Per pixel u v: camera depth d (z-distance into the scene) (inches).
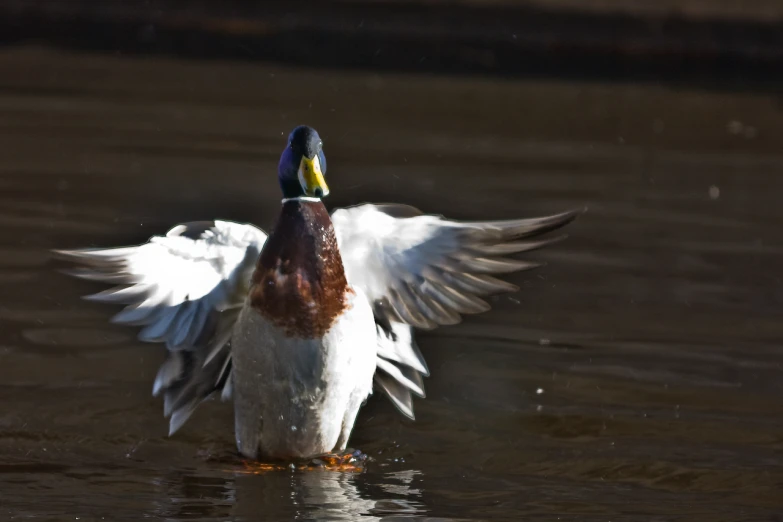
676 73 1045.8
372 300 336.8
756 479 327.9
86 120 799.7
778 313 484.1
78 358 411.8
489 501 307.0
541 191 668.1
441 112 887.7
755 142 845.8
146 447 344.5
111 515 288.5
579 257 557.9
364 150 747.4
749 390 400.8
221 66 1020.5
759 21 1078.4
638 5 1084.5
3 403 369.4
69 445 342.3
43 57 1017.5
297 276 310.7
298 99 901.2
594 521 294.5
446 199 631.8
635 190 689.0
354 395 322.3
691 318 475.8
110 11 1055.0
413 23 1049.5
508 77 1032.2
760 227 619.8
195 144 742.5
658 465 338.3
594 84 1027.3
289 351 309.7
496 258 330.0
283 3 1067.3
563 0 1082.7
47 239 537.0
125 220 571.2
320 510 295.7
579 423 371.6
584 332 458.3
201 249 319.0
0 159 687.1
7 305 455.5
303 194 319.9
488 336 454.3
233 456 338.3
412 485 319.0
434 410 382.3
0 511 289.3
